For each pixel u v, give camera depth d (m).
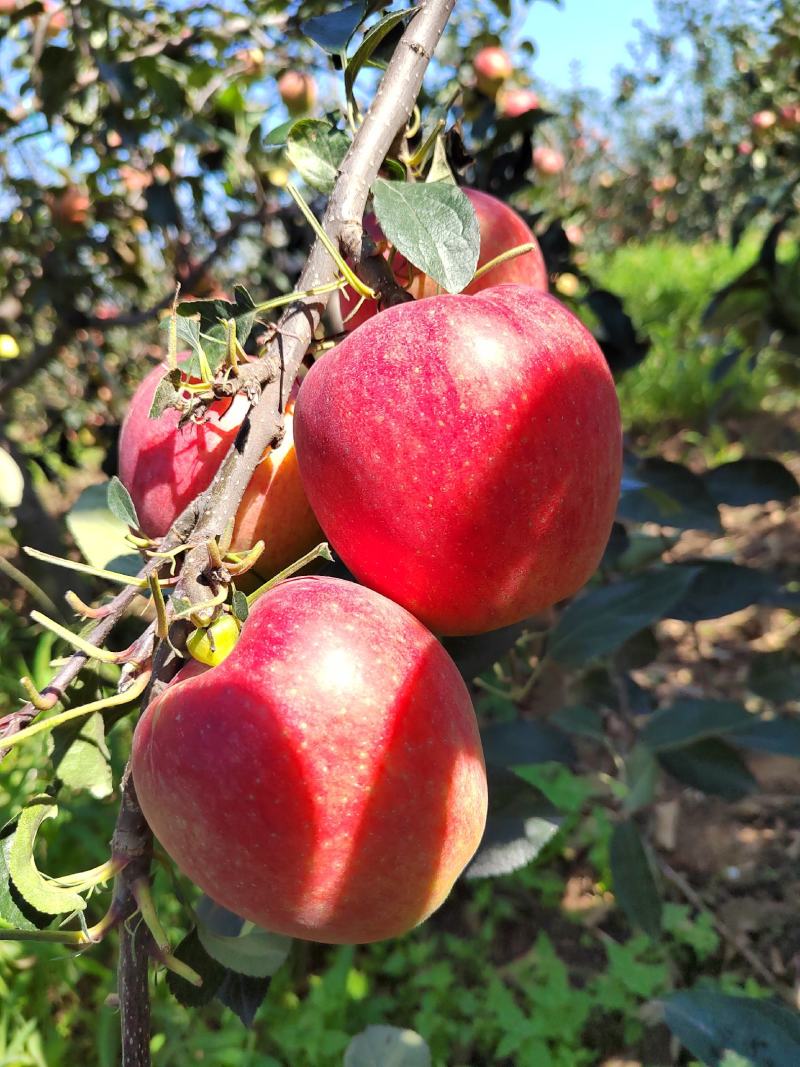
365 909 0.19
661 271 2.31
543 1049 0.52
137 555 0.28
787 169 0.94
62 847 0.58
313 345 0.24
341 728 0.18
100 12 0.58
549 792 0.64
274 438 0.20
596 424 0.21
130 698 0.18
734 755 0.39
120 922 0.19
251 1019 0.23
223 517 0.19
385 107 0.22
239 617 0.18
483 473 0.19
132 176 0.71
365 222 0.25
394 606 0.20
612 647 0.35
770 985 0.54
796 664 0.45
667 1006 0.30
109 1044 0.50
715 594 0.40
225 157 0.64
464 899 0.63
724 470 0.43
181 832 0.18
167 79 0.56
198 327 0.21
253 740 0.17
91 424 0.75
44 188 0.65
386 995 0.58
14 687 0.71
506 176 0.47
